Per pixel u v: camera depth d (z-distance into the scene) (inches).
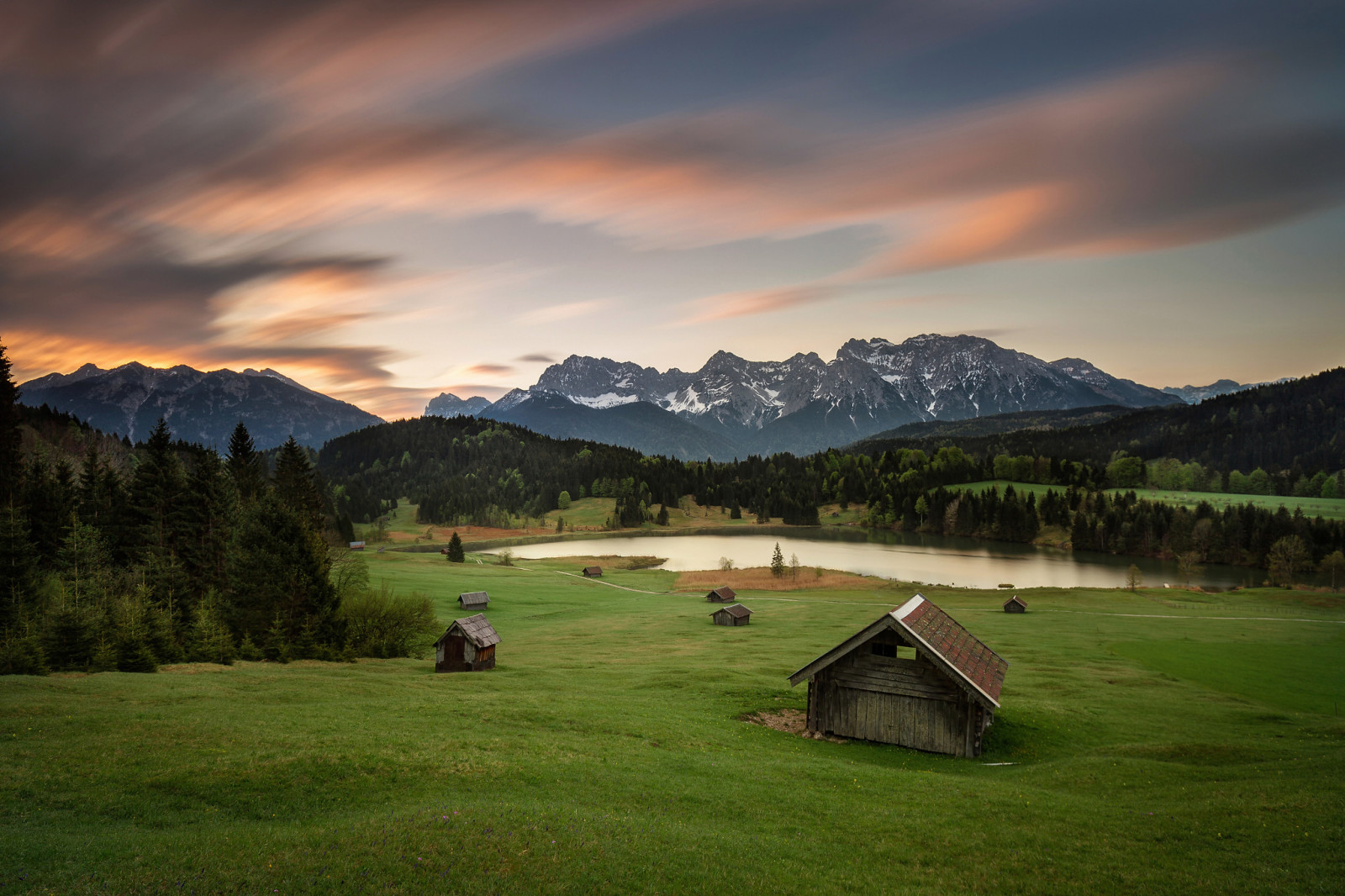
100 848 660.7
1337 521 7623.0
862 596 4717.0
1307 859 709.9
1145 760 1182.9
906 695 1323.8
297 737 1043.3
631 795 902.4
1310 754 1168.8
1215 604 4141.2
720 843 750.5
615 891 627.8
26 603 2070.6
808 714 1405.0
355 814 784.9
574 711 1396.4
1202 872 700.0
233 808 801.6
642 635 3112.7
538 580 5374.0
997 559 7696.9
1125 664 2331.4
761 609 4074.8
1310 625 3265.3
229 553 2556.6
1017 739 1374.3
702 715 1472.7
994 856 752.3
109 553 2812.5
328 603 2377.0
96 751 938.7
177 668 1788.9
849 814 879.7
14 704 1168.2
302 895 585.6
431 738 1095.6
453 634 2090.3
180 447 5895.7
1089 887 681.6
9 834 684.1
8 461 3213.6
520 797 861.2
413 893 597.3
